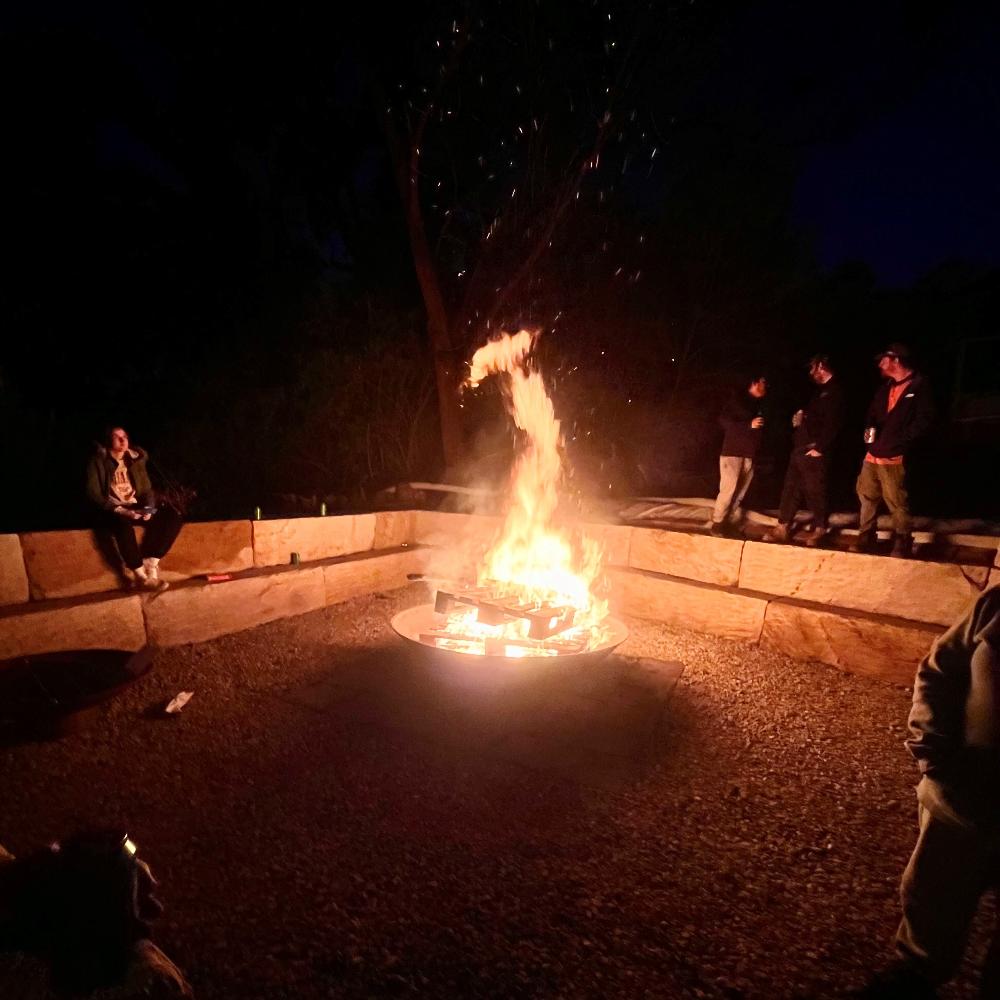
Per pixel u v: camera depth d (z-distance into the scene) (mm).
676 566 6371
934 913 1932
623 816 3158
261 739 3834
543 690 4531
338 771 3502
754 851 2920
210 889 2576
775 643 5520
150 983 1226
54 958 1163
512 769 3559
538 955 2289
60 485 7770
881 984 2127
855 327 12234
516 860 2805
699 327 11445
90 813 3072
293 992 2113
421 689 4578
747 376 11320
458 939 2352
